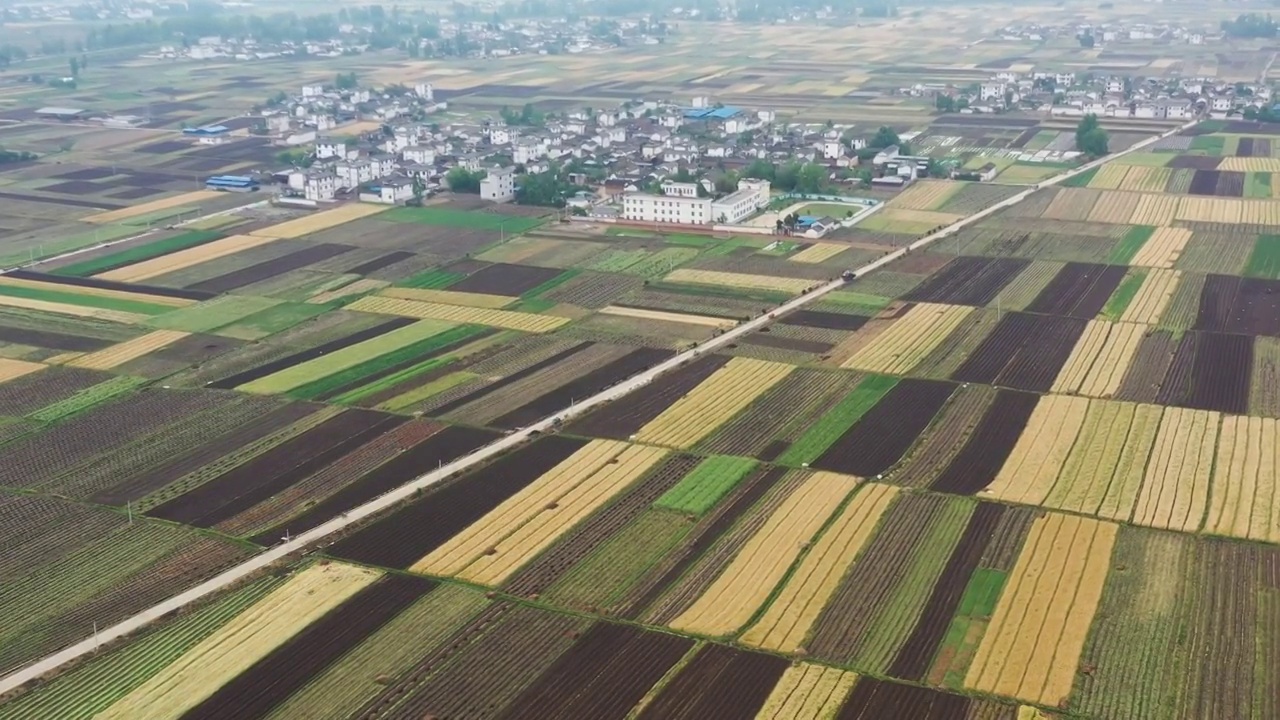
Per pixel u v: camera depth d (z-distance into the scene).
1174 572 120.50
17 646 113.81
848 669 105.88
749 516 134.12
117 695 105.62
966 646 108.81
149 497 143.75
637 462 148.75
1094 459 147.12
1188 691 101.94
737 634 111.62
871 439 154.12
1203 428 155.88
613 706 101.75
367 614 116.88
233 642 112.88
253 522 136.88
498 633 112.88
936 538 128.25
